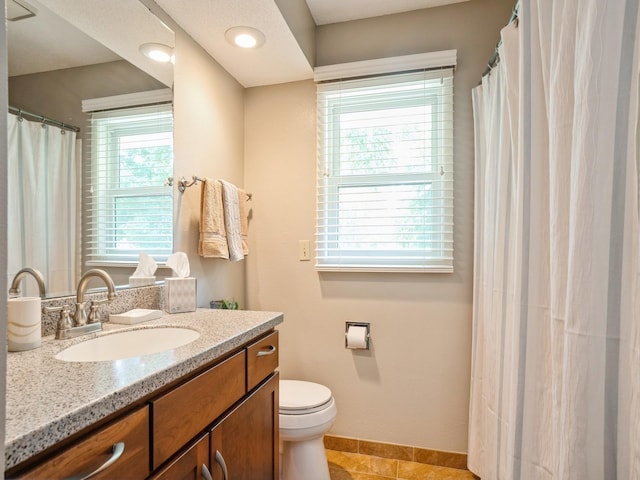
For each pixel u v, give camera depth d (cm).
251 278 209
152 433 69
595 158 75
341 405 195
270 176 208
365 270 188
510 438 108
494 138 149
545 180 102
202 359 83
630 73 71
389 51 189
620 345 71
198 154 167
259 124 210
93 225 115
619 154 72
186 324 114
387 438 188
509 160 132
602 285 74
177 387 76
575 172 79
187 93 159
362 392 192
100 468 57
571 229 80
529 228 105
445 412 181
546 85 99
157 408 70
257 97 210
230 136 196
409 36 187
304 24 177
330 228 199
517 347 107
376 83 188
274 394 126
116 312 122
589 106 76
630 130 71
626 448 70
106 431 59
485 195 160
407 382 186
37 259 98
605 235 74
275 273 206
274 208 207
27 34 97
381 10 186
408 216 187
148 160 137
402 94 188
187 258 151
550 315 98
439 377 182
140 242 133
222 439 92
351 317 194
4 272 37
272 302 206
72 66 109
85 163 112
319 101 198
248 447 106
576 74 80
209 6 141
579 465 76
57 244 103
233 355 100
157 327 113
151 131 138
